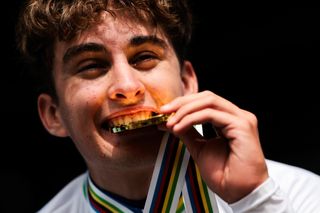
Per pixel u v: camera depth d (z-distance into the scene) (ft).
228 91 24.36
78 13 11.37
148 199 11.69
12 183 25.14
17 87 24.77
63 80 11.85
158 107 11.36
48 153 25.82
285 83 24.07
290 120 24.09
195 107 10.17
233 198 10.30
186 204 11.76
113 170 12.00
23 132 25.50
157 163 11.57
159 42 11.65
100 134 11.42
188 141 10.71
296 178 12.84
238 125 10.27
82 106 11.41
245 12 23.66
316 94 23.80
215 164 10.47
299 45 23.67
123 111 11.03
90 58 11.37
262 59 24.06
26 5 13.24
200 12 23.58
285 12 23.50
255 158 10.21
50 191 25.63
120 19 11.35
